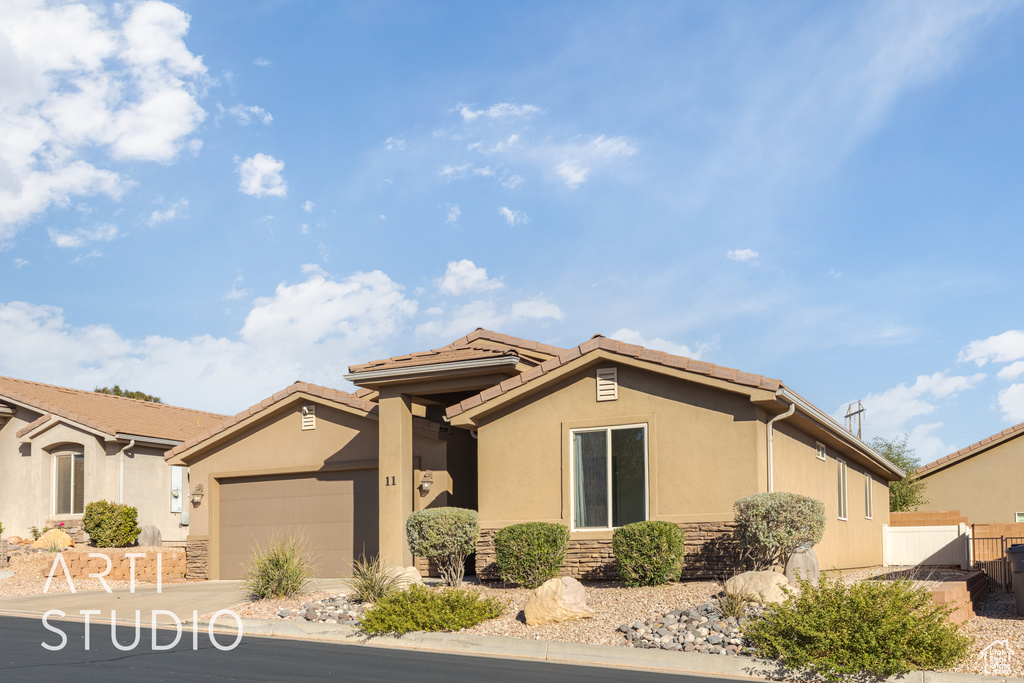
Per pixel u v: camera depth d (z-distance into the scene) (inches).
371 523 818.8
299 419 866.1
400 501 745.0
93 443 1079.6
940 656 424.5
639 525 609.0
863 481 995.3
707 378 636.1
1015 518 1301.7
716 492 634.2
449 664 436.1
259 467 876.0
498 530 689.6
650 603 547.2
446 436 807.1
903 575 759.7
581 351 677.9
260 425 883.4
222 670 398.6
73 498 1094.4
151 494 1125.7
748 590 520.7
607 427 676.7
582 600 532.4
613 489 667.4
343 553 826.8
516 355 711.1
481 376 735.7
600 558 655.1
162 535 1131.3
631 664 453.1
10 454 1150.3
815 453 791.1
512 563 634.8
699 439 645.3
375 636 520.4
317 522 845.2
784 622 450.3
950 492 1344.7
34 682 360.8
